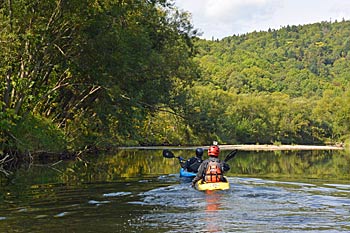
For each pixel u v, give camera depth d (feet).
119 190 39.17
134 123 111.14
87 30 83.05
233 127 308.40
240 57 629.92
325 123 361.30
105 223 25.72
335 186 41.98
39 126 84.23
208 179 39.19
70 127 102.01
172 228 24.43
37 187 41.91
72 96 104.53
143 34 94.17
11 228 24.66
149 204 31.53
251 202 32.14
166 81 110.32
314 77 586.45
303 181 46.52
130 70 91.15
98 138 111.34
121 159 92.48
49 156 88.63
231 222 25.67
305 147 264.72
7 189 40.52
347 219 26.50
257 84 505.66
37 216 27.81
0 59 70.38
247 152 158.30
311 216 27.25
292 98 456.45
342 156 126.00
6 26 69.62
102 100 100.01
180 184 43.11
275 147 257.14
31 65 78.59
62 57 86.79
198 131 125.70
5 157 71.00
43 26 74.33
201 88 267.59
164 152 56.95
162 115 198.70
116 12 83.92
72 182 45.98
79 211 29.27
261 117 335.67
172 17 116.78
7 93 76.54
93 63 88.28
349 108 333.62
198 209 29.50
